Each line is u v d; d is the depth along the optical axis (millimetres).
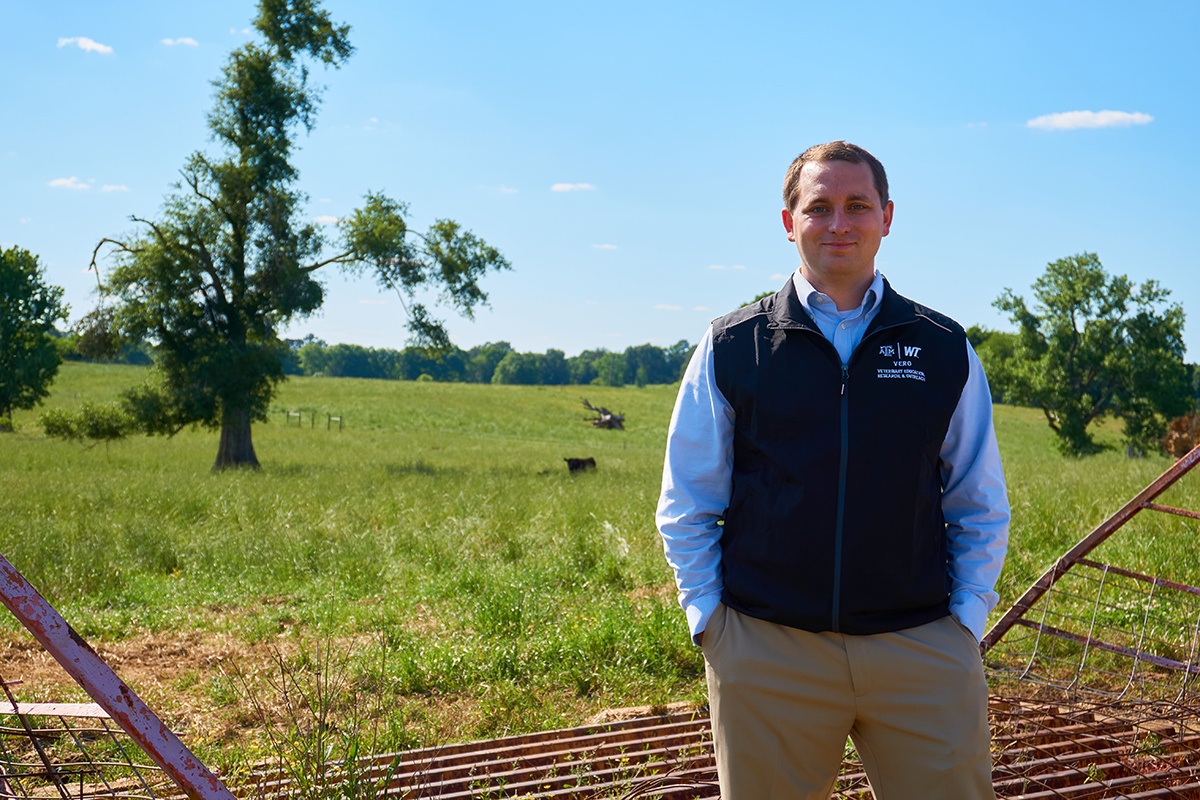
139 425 25828
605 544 8984
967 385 2092
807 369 2039
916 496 2018
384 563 8680
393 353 164250
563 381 175125
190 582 7973
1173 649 5215
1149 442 46938
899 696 2016
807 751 2088
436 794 3193
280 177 25875
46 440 33438
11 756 3480
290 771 3070
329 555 8875
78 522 10953
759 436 2068
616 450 41719
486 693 4969
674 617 5828
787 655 2055
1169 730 3758
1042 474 16203
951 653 2016
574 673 5195
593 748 3625
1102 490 11719
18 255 49906
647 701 4875
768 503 2053
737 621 2109
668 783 3221
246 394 25391
